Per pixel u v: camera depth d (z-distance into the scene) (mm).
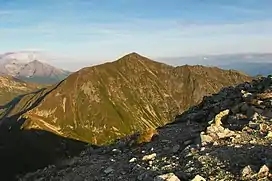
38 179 27484
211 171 17625
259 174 15992
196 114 31656
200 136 22984
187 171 18406
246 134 22141
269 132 21266
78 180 22766
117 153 26906
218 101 34375
